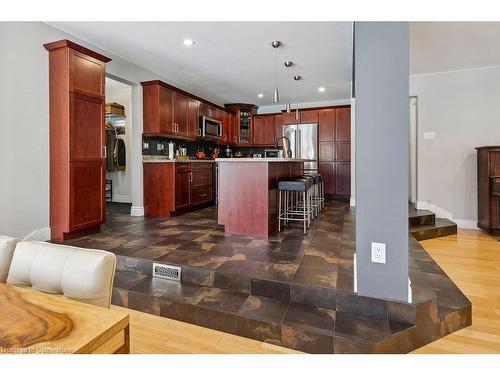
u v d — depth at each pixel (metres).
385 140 1.68
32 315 0.70
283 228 3.62
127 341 0.72
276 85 5.53
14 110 2.86
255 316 1.76
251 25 3.18
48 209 3.15
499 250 3.35
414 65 4.18
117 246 2.85
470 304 1.88
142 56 4.10
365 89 1.71
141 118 4.58
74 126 3.11
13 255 1.06
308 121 6.58
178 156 5.34
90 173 3.30
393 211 1.68
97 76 3.36
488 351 1.61
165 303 2.00
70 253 0.97
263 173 3.21
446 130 4.49
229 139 6.94
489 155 3.97
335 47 3.77
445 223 4.20
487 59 3.95
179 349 1.64
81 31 3.32
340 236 3.19
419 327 1.66
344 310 1.81
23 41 2.92
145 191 4.65
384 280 1.72
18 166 2.90
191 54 4.02
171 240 3.07
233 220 3.38
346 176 6.29
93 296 0.89
